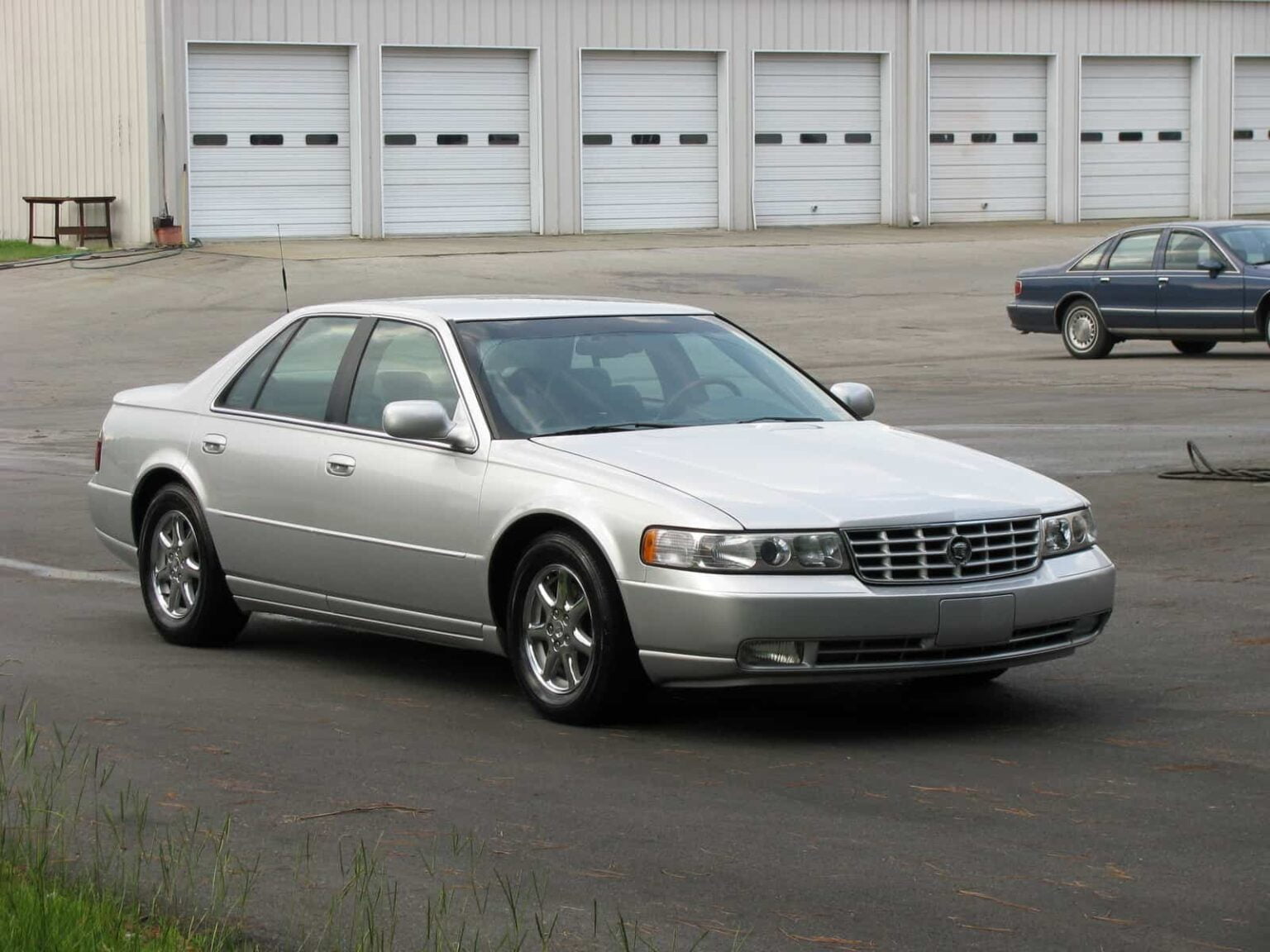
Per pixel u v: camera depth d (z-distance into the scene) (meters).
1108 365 25.73
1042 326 27.53
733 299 37.06
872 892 5.68
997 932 5.32
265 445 9.26
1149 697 8.32
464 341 8.73
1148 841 6.19
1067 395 21.81
